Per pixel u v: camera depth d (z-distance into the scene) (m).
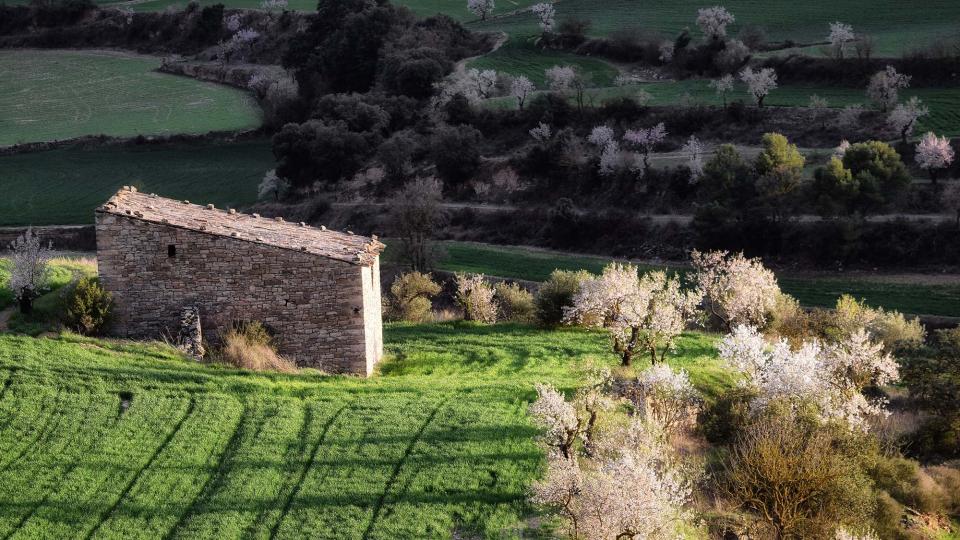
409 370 42.22
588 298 44.56
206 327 39.91
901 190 90.44
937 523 31.94
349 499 29.11
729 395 36.44
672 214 100.81
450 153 114.56
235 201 118.69
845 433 33.66
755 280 50.81
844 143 97.44
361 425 33.44
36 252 40.72
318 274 39.72
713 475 31.92
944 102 112.69
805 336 49.59
